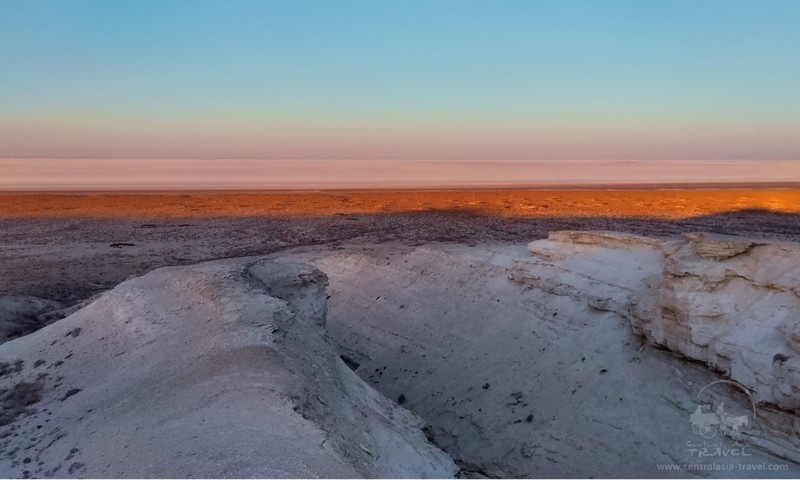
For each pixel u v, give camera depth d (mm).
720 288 15055
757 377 13273
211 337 12289
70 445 9859
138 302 15266
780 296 13930
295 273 18156
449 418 19312
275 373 10516
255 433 8625
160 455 8383
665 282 16141
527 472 15922
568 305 21188
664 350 16312
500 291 24484
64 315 21672
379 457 10164
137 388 11367
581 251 22859
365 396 13617
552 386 18453
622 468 14562
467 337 23000
